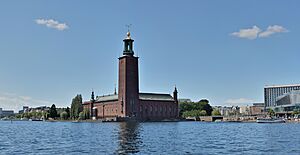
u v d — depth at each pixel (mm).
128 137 74625
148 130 109750
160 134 87375
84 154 44875
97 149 50219
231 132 101625
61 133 93250
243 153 46812
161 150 49406
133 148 51531
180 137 76375
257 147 54469
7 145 57688
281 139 71125
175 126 153000
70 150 49312
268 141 66125
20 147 54281
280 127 147875
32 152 47625
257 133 95875
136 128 125875
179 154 45312
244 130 115938
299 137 77125
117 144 57750
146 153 46000
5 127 151500
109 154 44844
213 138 74188
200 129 122375
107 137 74500
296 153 46531
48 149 51031
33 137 77188
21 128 137000
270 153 46750
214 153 46719
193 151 48625
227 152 47906
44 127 146500
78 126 153500
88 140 66438
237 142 63938
